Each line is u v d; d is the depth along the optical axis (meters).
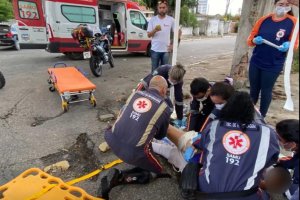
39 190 2.38
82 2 9.06
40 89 5.55
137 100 2.56
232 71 5.49
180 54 11.72
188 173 2.02
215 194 1.78
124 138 2.44
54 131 3.68
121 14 10.20
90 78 6.69
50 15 8.59
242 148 1.79
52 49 8.90
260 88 3.61
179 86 3.27
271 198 2.44
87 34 6.68
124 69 7.95
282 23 3.13
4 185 2.45
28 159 3.02
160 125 2.48
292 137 1.77
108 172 2.58
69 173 2.81
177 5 3.82
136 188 2.61
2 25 12.02
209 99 2.89
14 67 7.86
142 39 10.53
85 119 4.10
